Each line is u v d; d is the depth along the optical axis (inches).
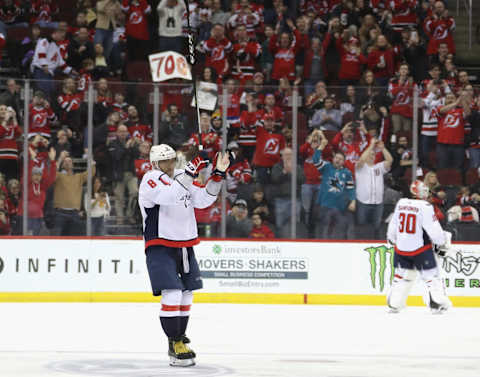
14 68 1787.6
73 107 1256.2
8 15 1834.4
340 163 1270.9
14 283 1258.0
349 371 631.8
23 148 1254.9
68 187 1262.3
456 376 613.6
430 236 1110.4
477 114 1263.5
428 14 1795.0
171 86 1262.3
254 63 1697.8
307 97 1266.0
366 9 1817.2
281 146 1268.5
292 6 1849.2
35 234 1263.5
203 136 1264.8
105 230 1270.9
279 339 855.7
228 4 1811.0
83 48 1670.8
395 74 1695.4
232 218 1280.8
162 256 665.6
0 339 834.8
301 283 1279.5
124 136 1261.1
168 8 1733.5
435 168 1270.9
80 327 945.5
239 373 611.5
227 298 1277.1
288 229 1280.8
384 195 1272.1
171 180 671.1
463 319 1077.1
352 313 1148.5
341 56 1688.0
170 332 657.6
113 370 624.4
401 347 799.1
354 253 1280.8
